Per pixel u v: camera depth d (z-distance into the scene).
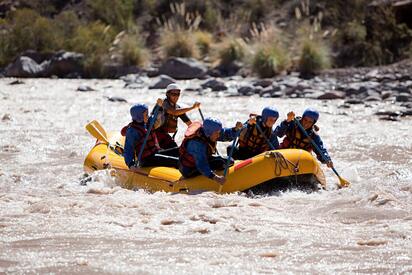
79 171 35.41
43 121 52.12
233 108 58.62
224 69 81.75
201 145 29.28
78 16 101.12
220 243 21.70
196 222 24.22
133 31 95.44
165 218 24.48
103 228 23.31
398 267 19.33
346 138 44.78
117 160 32.56
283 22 92.50
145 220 24.31
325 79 73.06
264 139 31.55
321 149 32.12
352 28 82.88
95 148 34.41
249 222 24.20
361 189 29.69
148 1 101.44
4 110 57.41
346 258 20.17
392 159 38.41
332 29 86.69
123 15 98.88
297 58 77.62
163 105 33.62
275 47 79.62
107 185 31.72
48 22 92.88
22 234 22.50
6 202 27.20
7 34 92.25
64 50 89.06
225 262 19.81
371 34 82.38
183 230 23.22
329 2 91.19
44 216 24.88
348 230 23.19
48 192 29.62
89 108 59.31
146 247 21.23
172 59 81.19
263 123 31.31
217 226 23.61
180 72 80.38
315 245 21.45
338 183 32.28
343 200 27.09
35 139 44.69
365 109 57.47
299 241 21.88
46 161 38.12
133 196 28.16
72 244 21.45
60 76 85.25
